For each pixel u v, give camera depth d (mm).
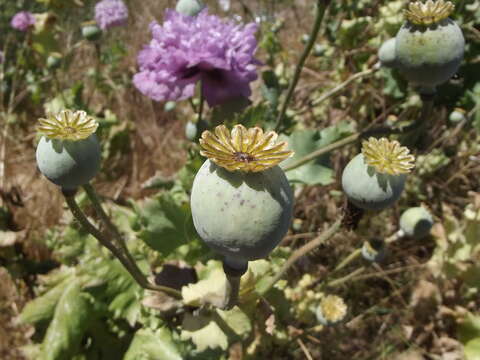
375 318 445
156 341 361
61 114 208
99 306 384
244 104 388
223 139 159
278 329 362
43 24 609
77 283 386
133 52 813
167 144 643
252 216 156
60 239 406
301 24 765
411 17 266
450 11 259
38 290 430
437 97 482
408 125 321
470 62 470
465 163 508
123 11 610
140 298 377
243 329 325
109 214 428
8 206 504
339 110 606
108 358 389
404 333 421
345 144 345
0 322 458
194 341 322
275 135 159
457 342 405
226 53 350
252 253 165
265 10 747
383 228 481
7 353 446
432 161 479
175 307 347
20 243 488
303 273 448
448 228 434
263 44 551
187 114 689
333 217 508
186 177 396
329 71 637
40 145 215
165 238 383
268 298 360
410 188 491
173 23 361
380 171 213
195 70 363
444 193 512
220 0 829
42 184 535
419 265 444
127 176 596
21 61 682
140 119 695
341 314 367
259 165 152
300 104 610
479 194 418
